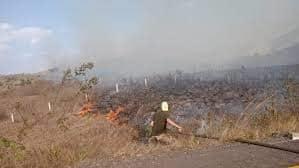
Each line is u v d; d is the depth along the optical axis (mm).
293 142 8062
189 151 7715
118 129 11570
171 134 10117
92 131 11023
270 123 10203
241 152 7188
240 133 9250
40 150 8086
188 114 13727
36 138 9961
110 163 7254
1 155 7746
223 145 8242
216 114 12516
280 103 11648
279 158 6551
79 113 14023
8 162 7594
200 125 11062
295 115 10797
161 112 10250
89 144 8773
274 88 13875
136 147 8898
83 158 7984
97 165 7191
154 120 10281
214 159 6711
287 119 10391
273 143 8016
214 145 8375
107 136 10008
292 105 11398
